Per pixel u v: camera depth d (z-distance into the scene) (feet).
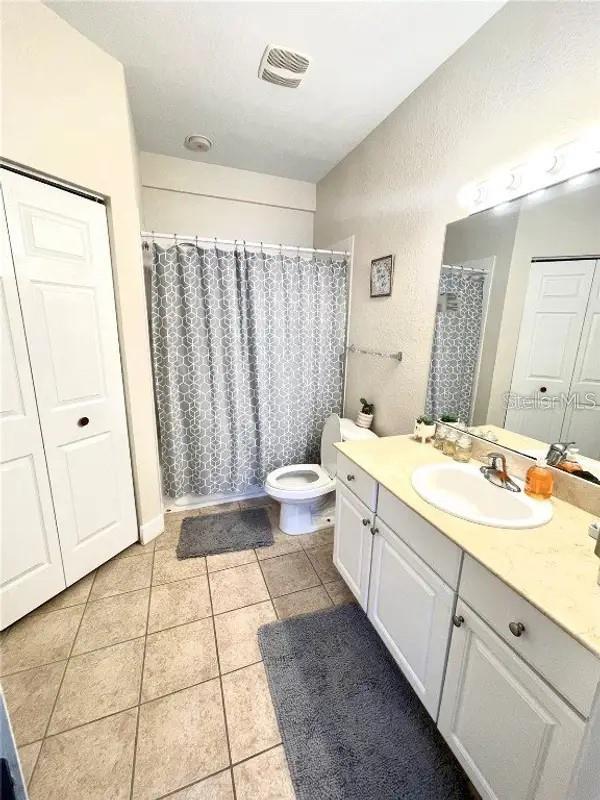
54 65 4.47
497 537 3.01
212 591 5.65
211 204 8.91
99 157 5.15
